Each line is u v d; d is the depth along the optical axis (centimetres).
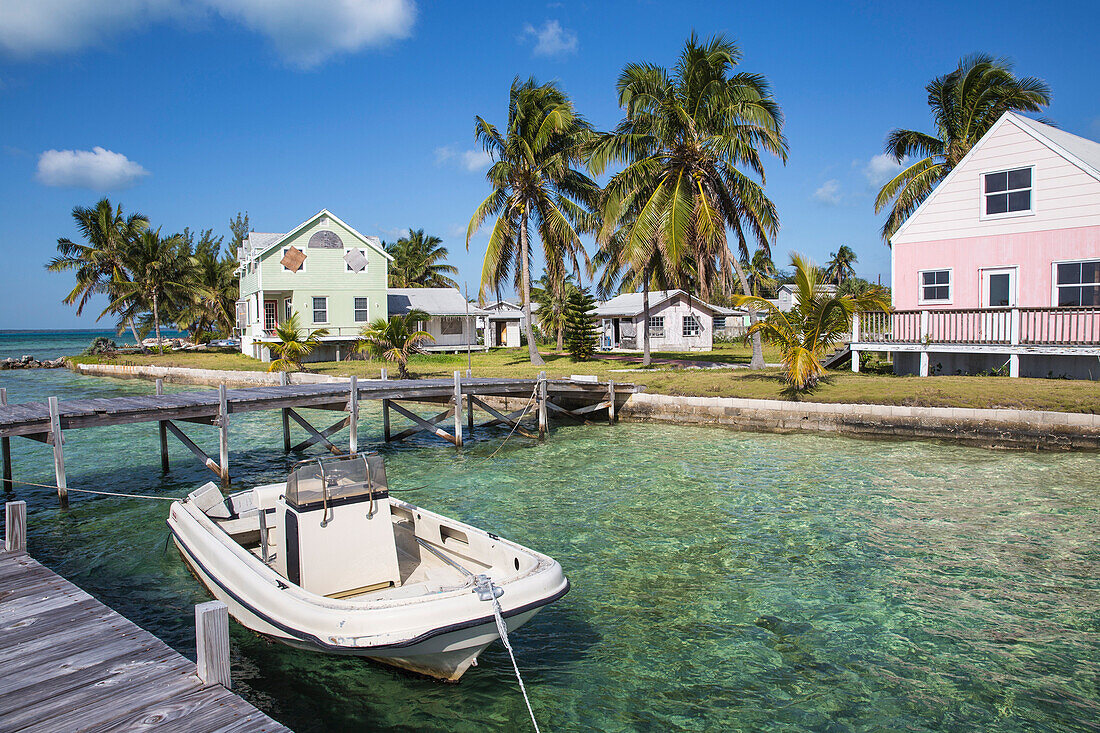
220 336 6844
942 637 680
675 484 1302
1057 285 1917
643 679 614
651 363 2880
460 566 698
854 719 549
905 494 1190
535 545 974
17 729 383
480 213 2870
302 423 1711
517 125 2820
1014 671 616
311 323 3588
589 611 755
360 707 574
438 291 4434
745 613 743
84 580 859
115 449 1805
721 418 1933
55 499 1290
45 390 3241
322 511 655
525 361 3203
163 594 812
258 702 581
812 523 1045
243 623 660
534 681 614
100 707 410
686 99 2364
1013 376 1880
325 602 562
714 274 2458
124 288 4728
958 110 2650
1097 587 790
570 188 2956
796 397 1880
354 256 3659
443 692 596
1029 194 1956
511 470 1470
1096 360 1808
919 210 2155
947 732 529
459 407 1709
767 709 565
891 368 2331
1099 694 577
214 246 6138
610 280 3180
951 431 1622
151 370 3853
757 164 2392
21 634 514
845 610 745
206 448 1827
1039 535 966
